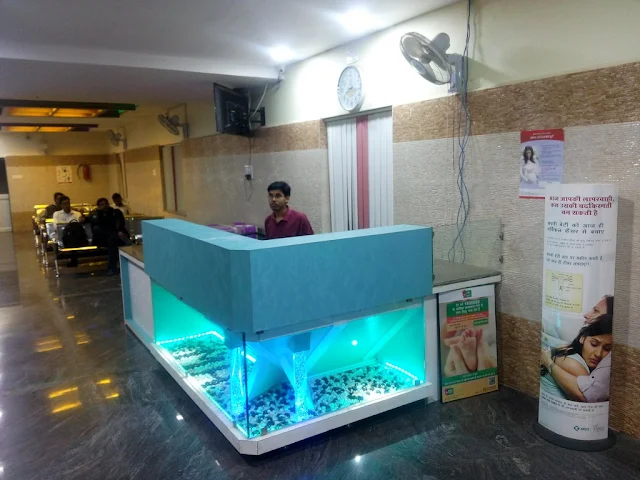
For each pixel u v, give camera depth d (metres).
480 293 3.49
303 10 3.77
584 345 2.83
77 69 4.89
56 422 3.36
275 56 5.23
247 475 2.73
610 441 2.91
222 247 2.61
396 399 3.25
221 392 3.35
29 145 13.77
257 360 2.97
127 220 8.56
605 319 2.81
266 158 6.36
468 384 3.50
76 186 14.45
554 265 2.87
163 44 4.59
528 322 3.46
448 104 3.81
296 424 2.89
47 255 9.77
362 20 4.05
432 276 3.24
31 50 4.41
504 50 3.38
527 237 3.38
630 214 2.85
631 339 2.92
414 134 4.13
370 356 3.76
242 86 6.26
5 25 3.87
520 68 3.30
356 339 3.55
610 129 2.88
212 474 2.75
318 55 5.16
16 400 3.68
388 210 4.65
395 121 4.29
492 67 3.47
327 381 3.53
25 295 6.70
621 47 2.79
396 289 3.07
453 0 3.63
